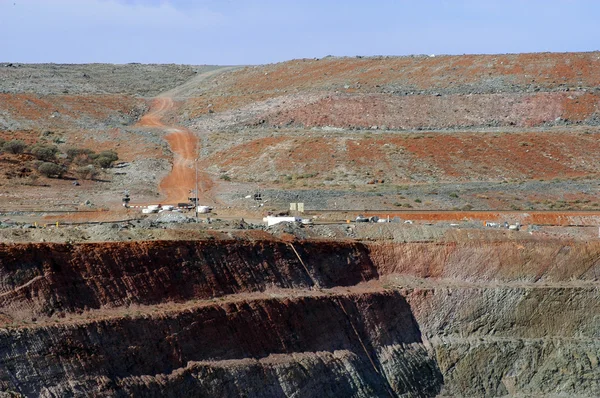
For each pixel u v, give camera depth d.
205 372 116.56
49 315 110.31
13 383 100.31
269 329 129.25
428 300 155.38
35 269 113.56
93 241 127.25
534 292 159.12
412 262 161.38
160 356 114.25
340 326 140.38
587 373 153.88
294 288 141.12
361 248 158.75
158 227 142.88
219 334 122.25
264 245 142.25
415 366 146.88
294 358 128.75
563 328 158.50
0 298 108.75
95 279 117.62
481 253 164.50
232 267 134.75
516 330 157.12
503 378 152.38
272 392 122.56
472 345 153.00
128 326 113.12
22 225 146.25
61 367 104.62
